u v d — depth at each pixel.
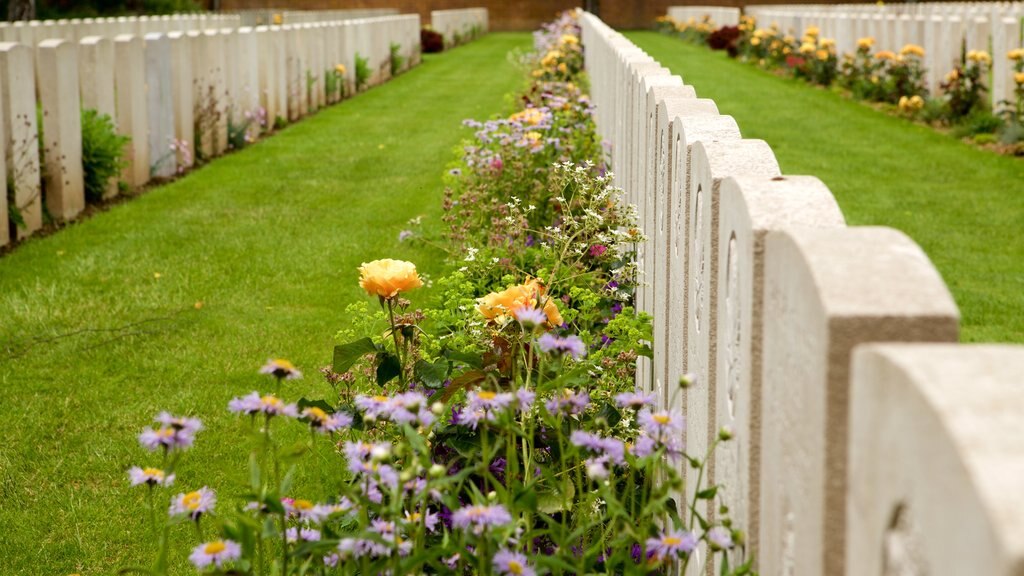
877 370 1.14
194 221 8.39
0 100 7.41
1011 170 10.28
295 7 44.47
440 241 7.45
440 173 10.56
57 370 5.21
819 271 1.40
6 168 7.55
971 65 14.27
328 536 2.27
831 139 12.67
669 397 3.49
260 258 7.26
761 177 2.03
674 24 38.59
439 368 3.21
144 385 5.02
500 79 21.77
